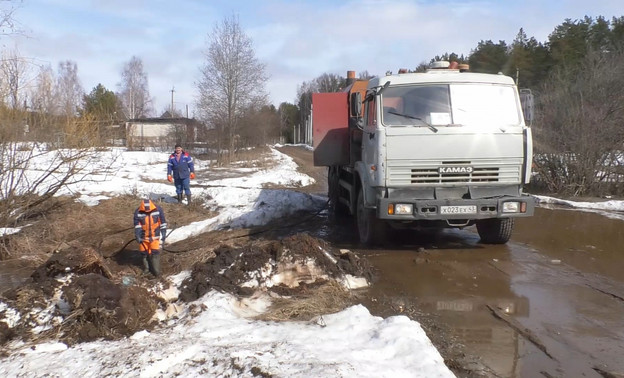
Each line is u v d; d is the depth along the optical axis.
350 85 11.66
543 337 5.00
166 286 5.89
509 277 7.04
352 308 5.40
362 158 8.80
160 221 6.96
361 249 8.70
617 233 9.97
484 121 7.78
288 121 99.75
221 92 32.56
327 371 3.84
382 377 3.84
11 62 9.89
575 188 15.35
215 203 13.14
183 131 34.25
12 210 9.85
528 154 7.76
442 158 7.65
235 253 6.45
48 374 4.09
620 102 15.17
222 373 3.94
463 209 7.56
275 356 4.17
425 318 5.55
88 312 4.93
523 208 7.67
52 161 10.40
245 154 33.91
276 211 11.83
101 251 8.71
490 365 4.42
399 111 7.81
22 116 9.84
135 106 59.94
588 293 6.36
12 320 4.96
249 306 5.63
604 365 4.41
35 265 8.19
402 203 7.55
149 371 4.03
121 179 17.05
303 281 6.41
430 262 7.80
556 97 16.33
